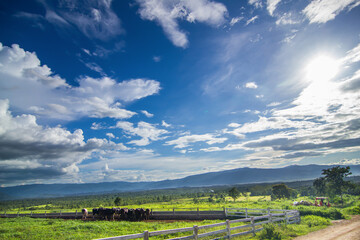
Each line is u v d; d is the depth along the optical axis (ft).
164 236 54.80
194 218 93.20
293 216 63.05
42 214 141.69
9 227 76.79
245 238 45.29
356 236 45.32
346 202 158.81
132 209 103.35
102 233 60.29
